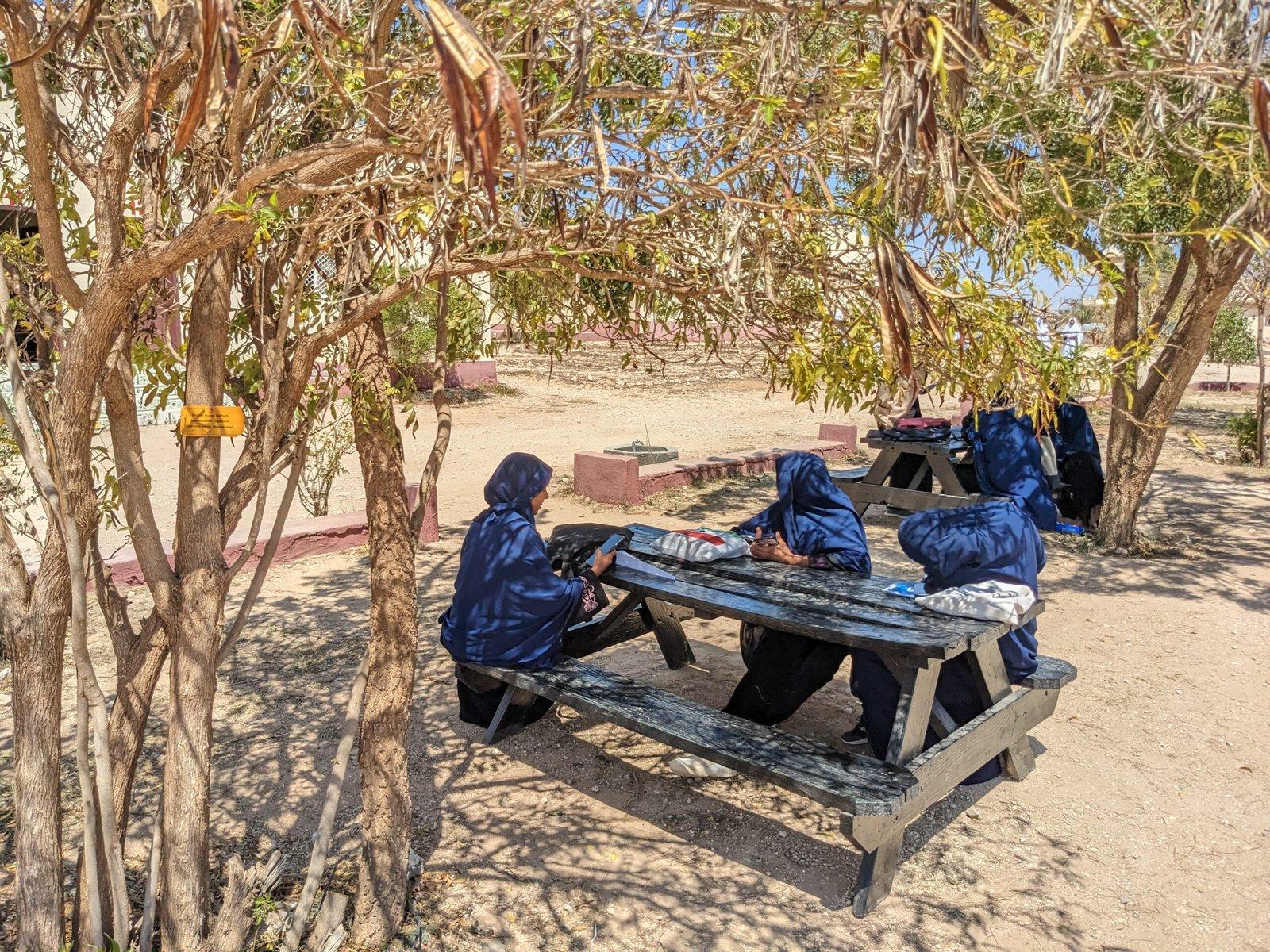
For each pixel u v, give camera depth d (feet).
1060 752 14.82
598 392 71.41
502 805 13.26
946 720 12.84
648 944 10.41
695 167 8.04
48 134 7.37
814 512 16.24
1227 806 13.26
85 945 8.70
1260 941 10.51
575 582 14.43
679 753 14.82
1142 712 16.20
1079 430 29.40
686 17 6.88
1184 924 10.80
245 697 16.43
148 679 9.39
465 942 10.35
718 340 11.19
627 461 32.60
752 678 14.19
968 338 7.66
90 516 8.20
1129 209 11.15
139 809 12.80
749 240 7.31
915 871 11.80
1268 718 15.99
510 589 13.83
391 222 7.86
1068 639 19.74
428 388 66.85
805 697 14.29
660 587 14.73
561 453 45.09
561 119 7.44
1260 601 22.12
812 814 13.16
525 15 6.30
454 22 3.92
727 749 11.39
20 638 8.25
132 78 8.08
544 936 10.50
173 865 8.66
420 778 13.97
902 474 31.22
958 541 13.10
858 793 10.32
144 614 19.84
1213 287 23.35
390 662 10.84
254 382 10.13
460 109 3.93
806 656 14.10
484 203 6.88
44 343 9.02
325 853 9.78
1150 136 7.62
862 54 6.55
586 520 30.60
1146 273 21.76
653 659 18.74
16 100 7.87
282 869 10.92
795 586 14.58
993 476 27.30
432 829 12.62
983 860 12.00
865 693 13.26
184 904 8.68
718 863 11.98
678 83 6.75
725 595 14.30
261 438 9.41
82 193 24.39
